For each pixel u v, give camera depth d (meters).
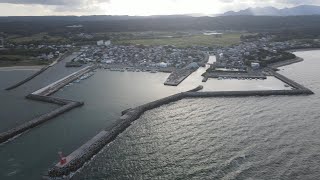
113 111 127.62
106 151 90.81
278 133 100.00
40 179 76.12
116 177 76.19
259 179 73.19
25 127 108.38
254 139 95.62
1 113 127.31
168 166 80.75
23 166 82.31
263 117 116.25
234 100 141.38
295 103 135.62
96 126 110.69
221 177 74.50
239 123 110.06
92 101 143.25
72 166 80.06
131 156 87.00
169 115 121.50
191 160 83.44
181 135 100.56
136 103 138.50
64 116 122.75
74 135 102.81
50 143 96.69
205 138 97.44
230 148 89.75
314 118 114.44
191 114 121.94
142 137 100.25
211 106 132.25
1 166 82.38
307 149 88.06
